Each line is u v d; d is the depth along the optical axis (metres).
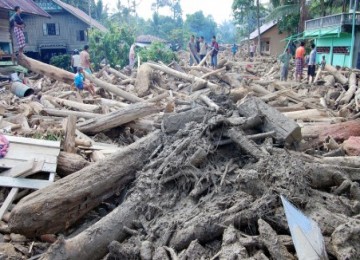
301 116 9.53
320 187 4.57
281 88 14.49
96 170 5.28
